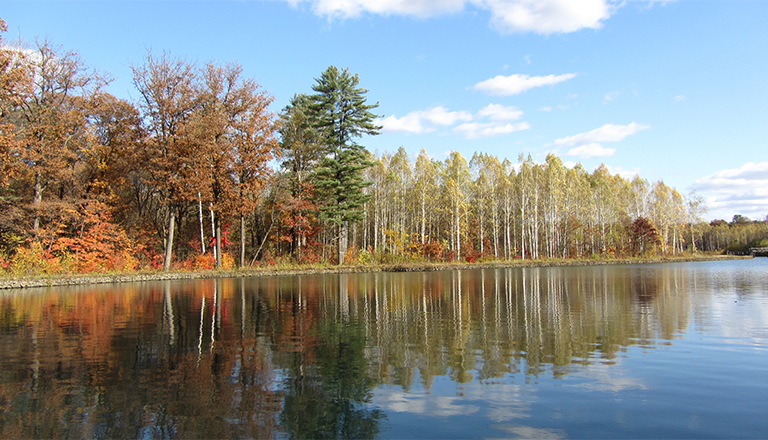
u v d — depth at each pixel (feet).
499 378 19.27
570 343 26.12
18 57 71.82
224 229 115.65
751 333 29.07
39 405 16.06
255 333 29.17
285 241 126.82
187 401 16.49
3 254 76.89
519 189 186.39
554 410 15.61
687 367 20.95
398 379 19.19
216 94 94.43
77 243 87.04
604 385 18.34
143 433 13.75
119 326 31.78
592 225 203.41
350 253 130.11
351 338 27.48
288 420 14.74
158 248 119.03
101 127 91.91
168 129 88.48
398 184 164.04
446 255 153.99
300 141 118.11
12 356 23.02
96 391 17.60
